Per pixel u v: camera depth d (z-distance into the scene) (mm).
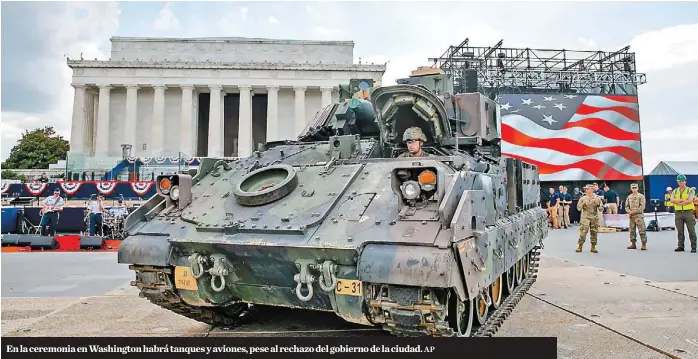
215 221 5641
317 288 5117
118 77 45875
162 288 5930
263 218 5453
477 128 8406
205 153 52812
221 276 5430
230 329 7195
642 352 6203
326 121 8797
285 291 5551
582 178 25531
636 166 25609
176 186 6309
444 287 4324
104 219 19344
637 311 8203
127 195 26562
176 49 46375
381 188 5520
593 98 25672
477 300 6164
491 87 25859
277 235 5129
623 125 25641
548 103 25547
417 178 4926
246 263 5395
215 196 6328
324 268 4844
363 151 7000
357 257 4699
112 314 8156
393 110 7359
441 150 7531
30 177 40875
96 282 11258
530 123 25438
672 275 11484
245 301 6082
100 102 45906
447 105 8508
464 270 4625
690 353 6141
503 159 8344
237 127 53250
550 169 25438
